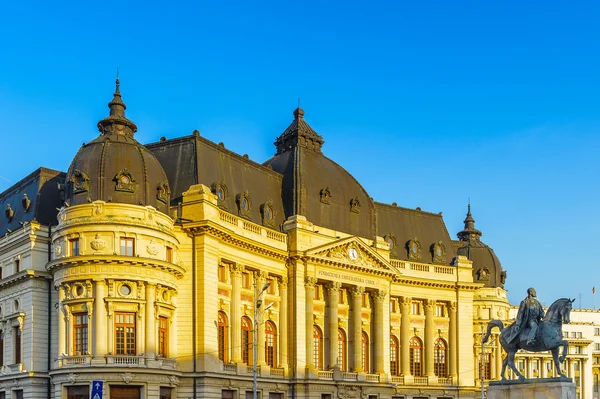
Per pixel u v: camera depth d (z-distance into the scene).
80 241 67.06
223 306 76.06
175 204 75.50
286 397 83.00
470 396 103.69
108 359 64.81
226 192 79.56
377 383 90.50
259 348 80.25
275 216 86.50
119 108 75.38
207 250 72.81
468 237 118.88
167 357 69.81
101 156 69.75
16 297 75.12
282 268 85.38
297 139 94.12
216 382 71.81
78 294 66.88
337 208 92.50
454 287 105.62
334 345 87.69
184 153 78.75
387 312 95.38
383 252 96.44
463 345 104.81
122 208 67.75
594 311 166.50
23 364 72.38
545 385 38.66
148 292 67.25
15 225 78.81
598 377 159.50
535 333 40.28
